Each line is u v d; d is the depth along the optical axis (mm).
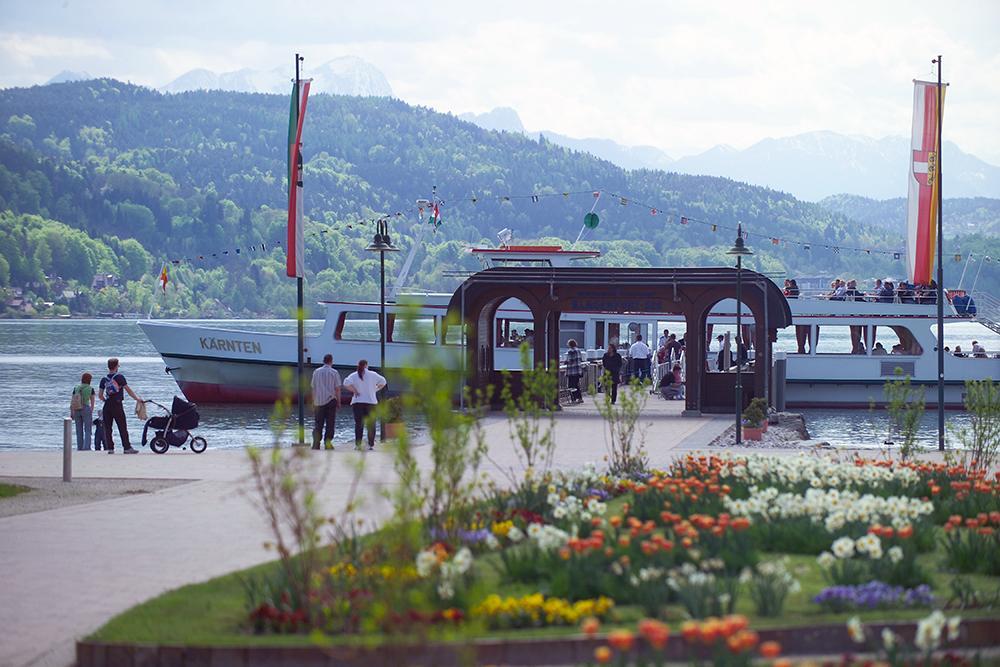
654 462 32375
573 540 15633
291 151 41000
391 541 14523
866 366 69500
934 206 42562
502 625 13656
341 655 12734
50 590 16703
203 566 18266
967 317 71125
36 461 35000
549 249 63375
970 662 12086
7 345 174625
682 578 14688
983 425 30375
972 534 17328
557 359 52844
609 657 12047
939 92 42562
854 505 18156
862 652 13047
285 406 16281
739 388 39844
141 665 13070
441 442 17000
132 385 92062
